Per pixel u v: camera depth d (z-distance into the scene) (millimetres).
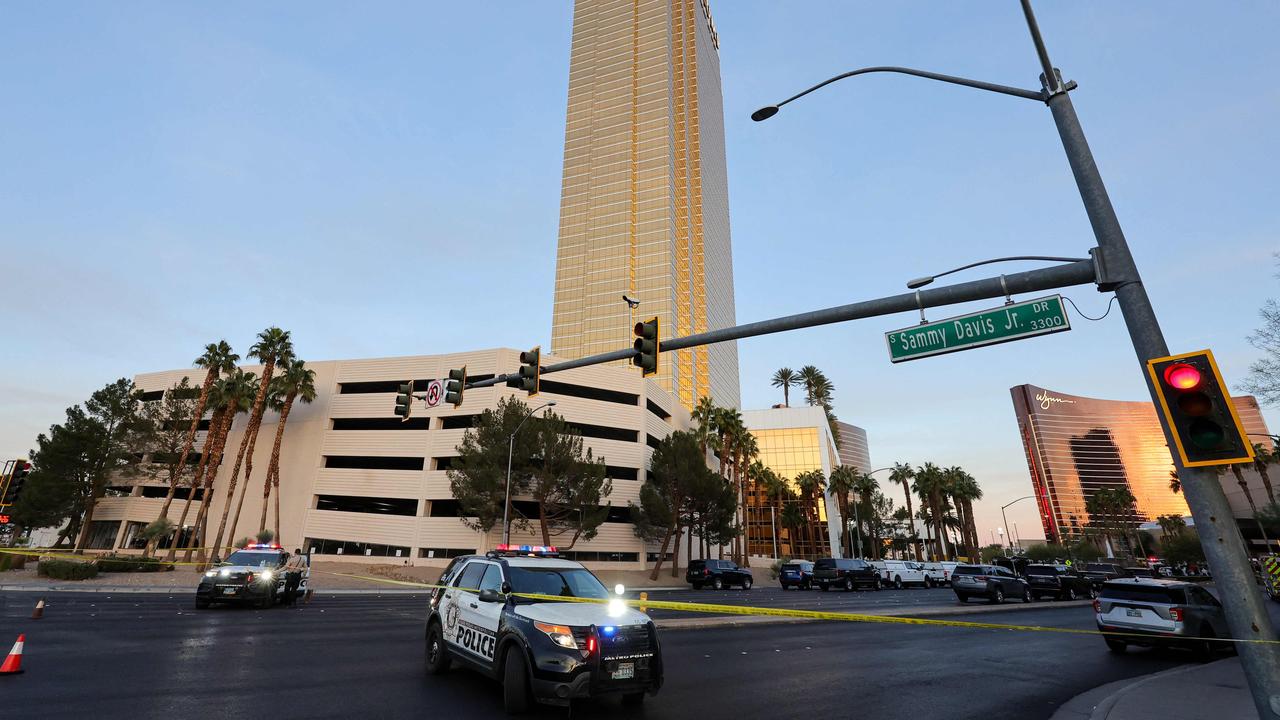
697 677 9086
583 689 6250
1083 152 5922
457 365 51188
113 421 51594
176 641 10609
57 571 24719
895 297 7664
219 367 48594
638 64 117375
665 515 46688
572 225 111000
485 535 44812
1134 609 12633
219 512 54062
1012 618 19547
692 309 107500
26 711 6055
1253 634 4246
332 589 27141
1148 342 5223
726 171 146875
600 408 52594
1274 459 60656
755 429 95188
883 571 43938
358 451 50938
